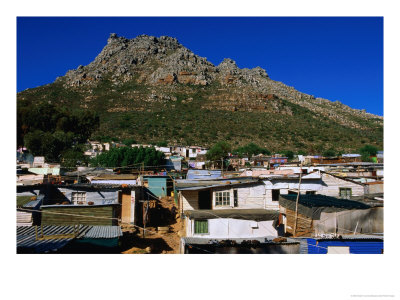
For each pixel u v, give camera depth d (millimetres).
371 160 48531
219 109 143250
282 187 19859
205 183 21703
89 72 186000
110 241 12797
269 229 15867
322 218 14305
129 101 146375
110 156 43312
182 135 105000
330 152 79938
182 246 14219
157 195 34125
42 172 29719
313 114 149250
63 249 11555
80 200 20781
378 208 14516
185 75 178000
